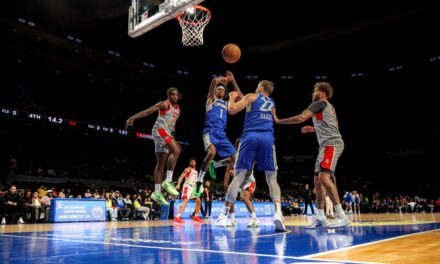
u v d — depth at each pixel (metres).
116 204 13.04
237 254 2.65
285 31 30.38
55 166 23.28
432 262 2.23
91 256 2.62
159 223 8.66
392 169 31.70
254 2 26.42
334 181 5.54
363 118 32.75
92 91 29.77
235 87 6.05
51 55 26.12
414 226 6.15
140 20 9.03
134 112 31.28
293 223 7.55
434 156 30.20
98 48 27.67
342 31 28.97
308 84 32.53
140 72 30.44
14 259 2.51
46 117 23.33
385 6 26.73
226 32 30.58
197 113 32.59
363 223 7.46
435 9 25.59
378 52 31.00
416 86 30.66
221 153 6.53
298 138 33.38
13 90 25.81
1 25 23.78
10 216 10.69
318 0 26.27
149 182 25.77
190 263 2.28
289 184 30.14
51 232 5.27
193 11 9.98
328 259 2.36
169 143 5.48
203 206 13.50
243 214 14.59
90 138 27.92
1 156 22.00
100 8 26.28
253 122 4.98
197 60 32.16
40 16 26.44
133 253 2.76
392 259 2.35
